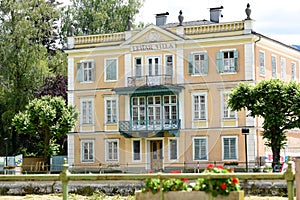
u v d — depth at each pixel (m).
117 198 22.98
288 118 41.03
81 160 50.34
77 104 51.81
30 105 49.41
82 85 51.75
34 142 61.50
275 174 12.02
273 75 50.72
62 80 62.81
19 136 61.72
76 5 69.56
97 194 23.66
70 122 49.16
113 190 25.33
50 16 62.06
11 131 59.19
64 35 70.00
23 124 49.22
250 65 47.03
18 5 58.78
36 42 60.59
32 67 58.69
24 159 52.06
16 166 46.50
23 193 25.94
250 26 47.06
